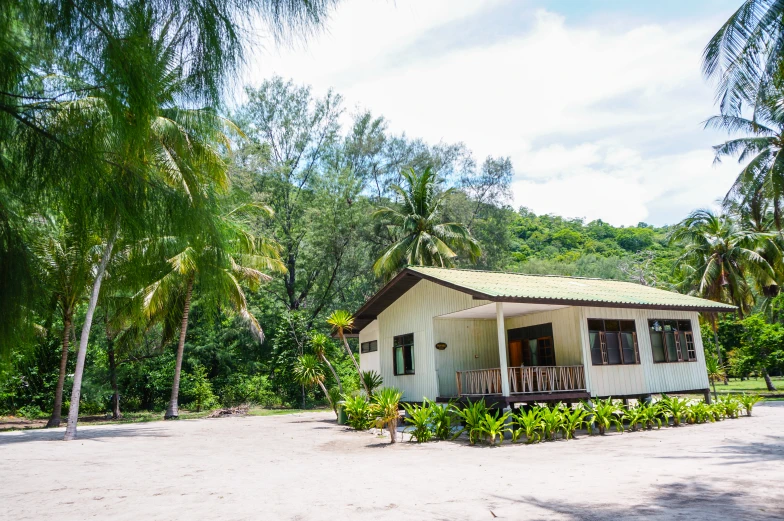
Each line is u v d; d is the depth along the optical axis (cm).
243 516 534
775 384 3828
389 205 3831
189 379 2947
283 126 3722
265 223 3525
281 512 547
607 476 716
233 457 1011
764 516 490
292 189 3722
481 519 499
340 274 3594
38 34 340
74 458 1017
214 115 419
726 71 1012
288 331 2994
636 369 1549
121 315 2033
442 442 1193
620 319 1555
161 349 2608
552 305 1485
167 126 591
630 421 1354
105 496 655
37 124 380
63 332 2080
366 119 3909
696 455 887
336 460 949
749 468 748
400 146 4006
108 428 1786
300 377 1839
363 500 596
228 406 2945
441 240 2992
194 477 786
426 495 616
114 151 409
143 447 1197
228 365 3238
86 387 2320
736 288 2967
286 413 2488
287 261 3659
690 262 3209
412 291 1717
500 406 1352
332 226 3356
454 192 3647
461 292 1492
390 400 1227
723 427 1309
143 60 342
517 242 7038
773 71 978
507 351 1719
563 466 816
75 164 385
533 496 597
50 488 712
